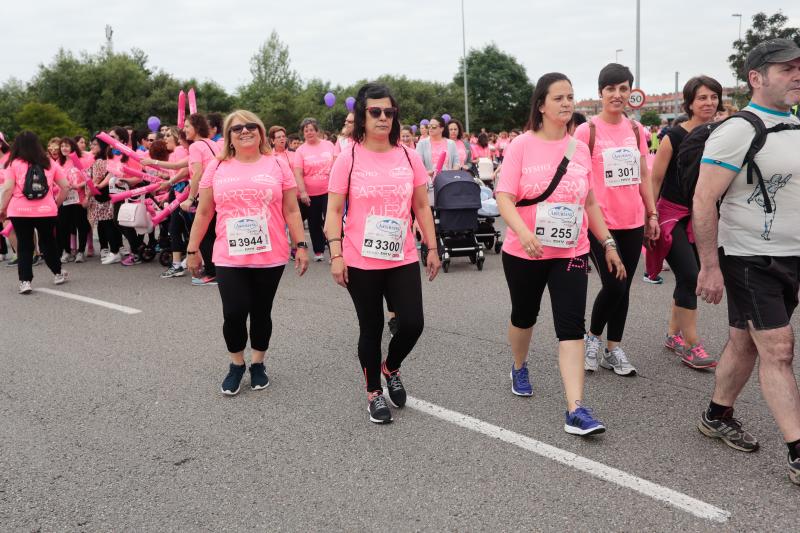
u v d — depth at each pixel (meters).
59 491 3.23
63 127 50.91
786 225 3.04
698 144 3.48
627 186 4.39
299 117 64.94
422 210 3.98
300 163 9.26
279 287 7.89
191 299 7.39
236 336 4.36
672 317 5.02
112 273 9.38
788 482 3.08
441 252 8.77
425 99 75.00
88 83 62.56
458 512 2.93
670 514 2.85
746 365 3.37
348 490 3.15
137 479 3.33
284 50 71.12
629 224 4.44
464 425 3.83
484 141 15.20
